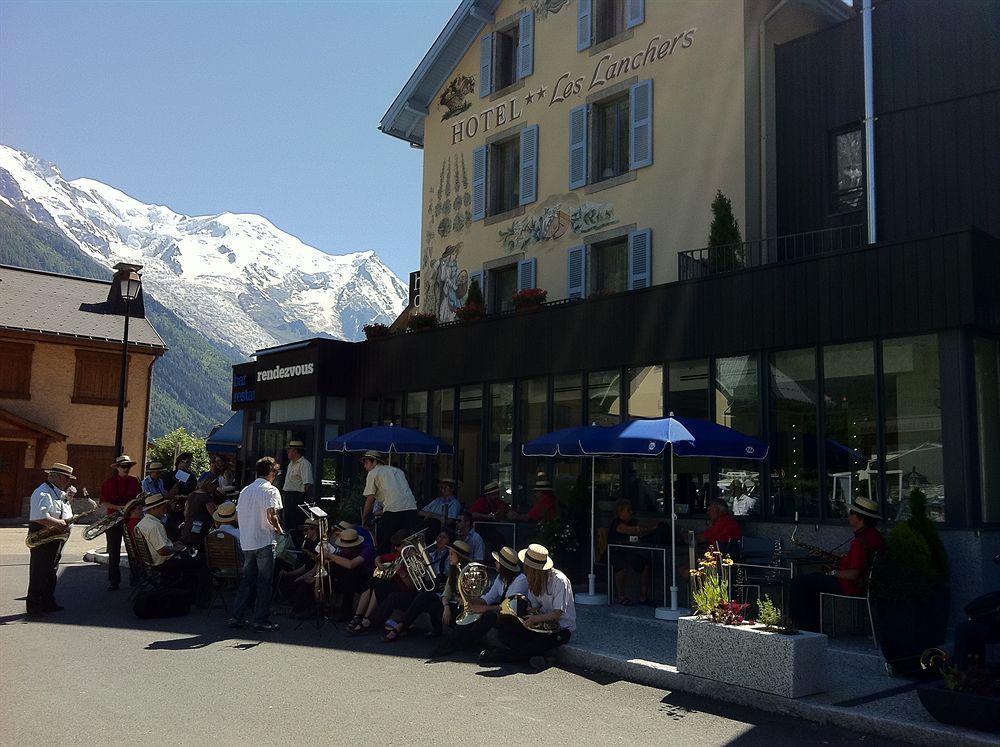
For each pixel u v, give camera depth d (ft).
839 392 35.63
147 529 34.32
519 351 49.80
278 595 37.99
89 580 46.47
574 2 62.34
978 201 41.78
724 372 39.96
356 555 34.53
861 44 47.19
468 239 68.90
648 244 54.70
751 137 50.57
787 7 53.93
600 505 45.47
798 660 21.70
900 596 24.61
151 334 114.32
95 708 21.01
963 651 20.51
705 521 40.11
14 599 39.11
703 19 53.78
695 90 53.67
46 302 111.55
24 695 22.18
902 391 33.50
